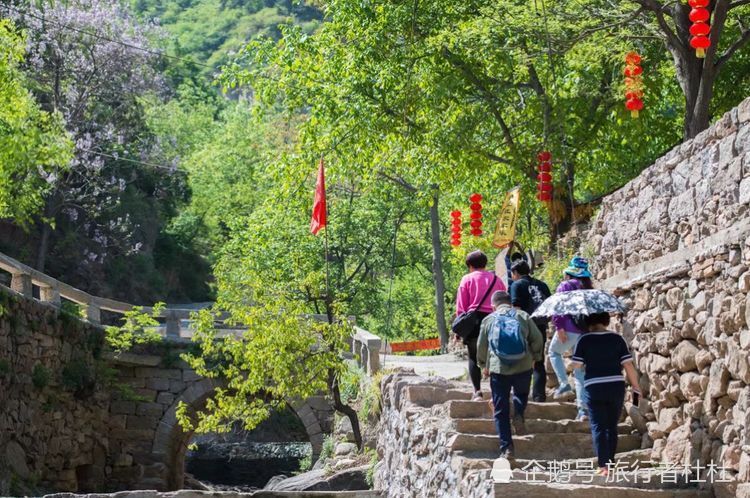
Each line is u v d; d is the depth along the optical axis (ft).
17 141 47.91
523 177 67.46
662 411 31.91
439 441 33.42
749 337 25.98
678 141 73.10
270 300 60.90
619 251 37.32
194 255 159.43
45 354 65.46
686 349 30.25
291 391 60.34
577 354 29.50
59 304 69.31
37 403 64.03
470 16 66.85
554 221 63.31
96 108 131.23
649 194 34.96
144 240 144.36
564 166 64.18
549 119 65.57
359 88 68.85
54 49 123.13
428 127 69.15
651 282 33.68
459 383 42.52
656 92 65.10
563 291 33.60
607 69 66.80
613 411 29.09
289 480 58.90
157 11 350.23
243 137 166.20
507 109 71.87
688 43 52.49
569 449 32.27
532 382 39.96
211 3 350.43
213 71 259.19
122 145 135.33
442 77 65.82
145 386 78.84
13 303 60.39
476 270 36.06
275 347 59.82
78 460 71.31
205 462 126.21
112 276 134.72
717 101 67.82
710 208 29.84
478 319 35.17
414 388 40.11
